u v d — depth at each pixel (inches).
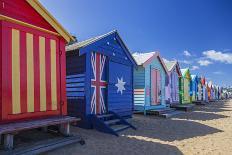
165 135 404.2
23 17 291.6
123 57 545.6
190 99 1181.7
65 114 339.3
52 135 329.4
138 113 709.3
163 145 335.0
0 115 260.8
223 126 516.4
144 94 674.8
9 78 270.5
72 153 276.4
